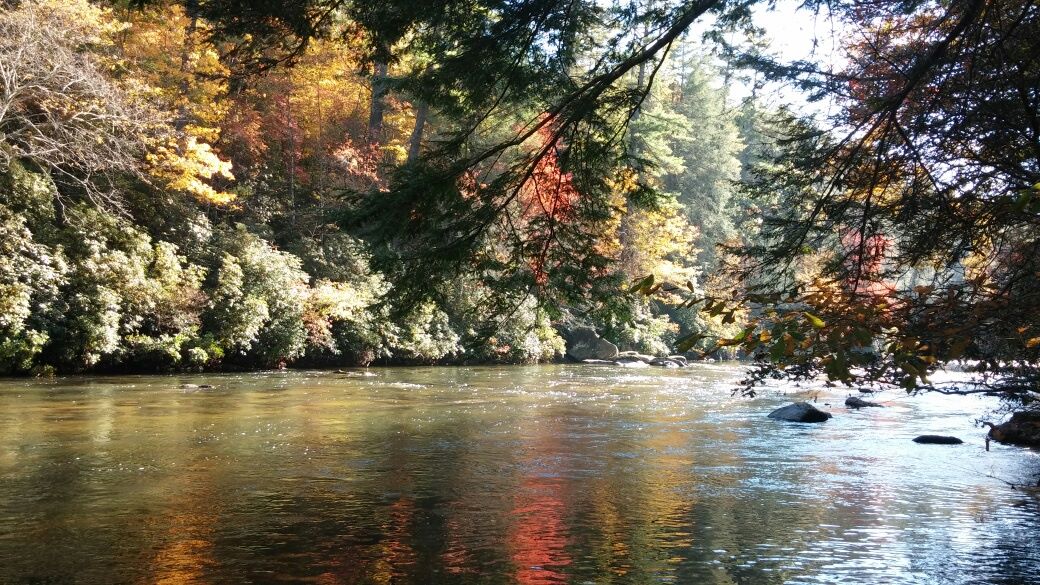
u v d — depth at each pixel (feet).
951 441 37.70
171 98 84.12
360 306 93.15
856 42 27.81
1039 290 13.00
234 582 17.15
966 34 21.27
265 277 86.12
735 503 25.02
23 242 66.23
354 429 40.32
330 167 106.01
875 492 26.73
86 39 67.82
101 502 24.08
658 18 24.88
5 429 38.06
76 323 68.44
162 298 75.66
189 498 24.75
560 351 124.06
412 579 17.49
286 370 84.89
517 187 24.00
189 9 22.53
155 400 51.08
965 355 13.55
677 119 110.11
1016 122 21.39
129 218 80.94
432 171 23.03
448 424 43.01
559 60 25.13
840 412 51.34
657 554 19.54
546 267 25.38
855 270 23.59
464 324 106.32
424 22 24.27
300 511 23.34
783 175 31.42
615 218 26.78
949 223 22.18
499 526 22.00
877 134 26.07
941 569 18.49
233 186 98.32
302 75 98.68
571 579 17.61
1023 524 22.67
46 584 16.90
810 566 18.69
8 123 69.26
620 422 45.09
